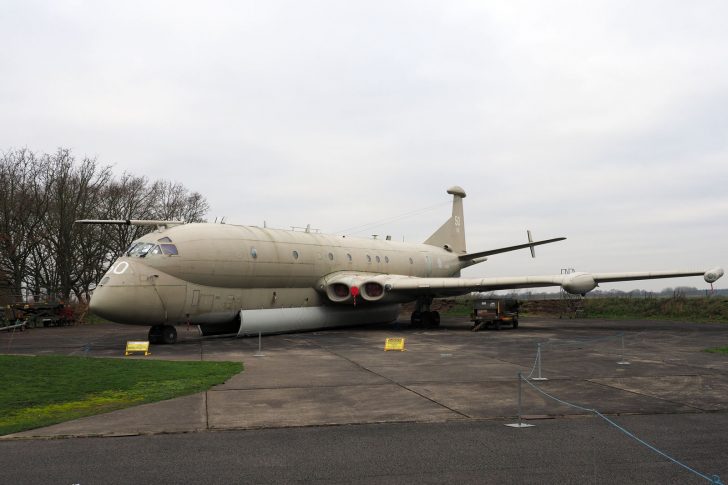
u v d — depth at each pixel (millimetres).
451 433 7516
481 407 9102
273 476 5809
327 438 7281
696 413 8664
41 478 5750
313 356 15758
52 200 42000
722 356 15383
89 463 6254
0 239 37844
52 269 42562
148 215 46438
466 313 44000
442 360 14781
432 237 37156
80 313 39031
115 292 18984
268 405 9258
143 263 19891
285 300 24688
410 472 5922
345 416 8500
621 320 34281
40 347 18922
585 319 35719
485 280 24938
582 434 7449
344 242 28562
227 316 22422
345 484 5566
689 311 35250
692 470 5926
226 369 12891
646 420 8219
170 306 20234
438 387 10844
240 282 22547
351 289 25484
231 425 7965
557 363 14086
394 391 10445
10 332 27641
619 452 6621
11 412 8773
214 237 21812
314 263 25797
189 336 23578
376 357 15461
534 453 6586
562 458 6395
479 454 6559
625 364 13820
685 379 11641
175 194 51062
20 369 12344
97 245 44375
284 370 13023
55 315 34219
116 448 6855
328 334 24062
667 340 20219
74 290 44469
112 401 9547
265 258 23359
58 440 7238
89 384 10922
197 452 6660
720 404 9297
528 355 15789
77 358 14438
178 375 11984
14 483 5598
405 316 42656
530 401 9531
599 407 9070
